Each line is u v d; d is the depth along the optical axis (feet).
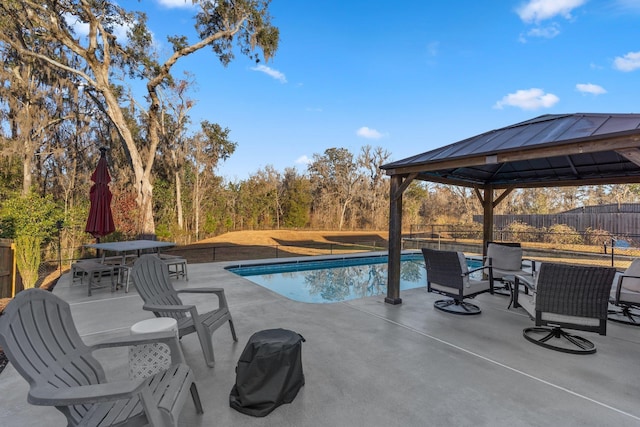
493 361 9.87
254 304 15.99
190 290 10.93
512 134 13.73
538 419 7.02
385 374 8.94
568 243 47.14
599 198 73.00
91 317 13.79
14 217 27.76
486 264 20.06
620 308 15.80
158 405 5.16
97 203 21.33
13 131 43.65
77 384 5.49
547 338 11.60
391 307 15.71
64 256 36.99
